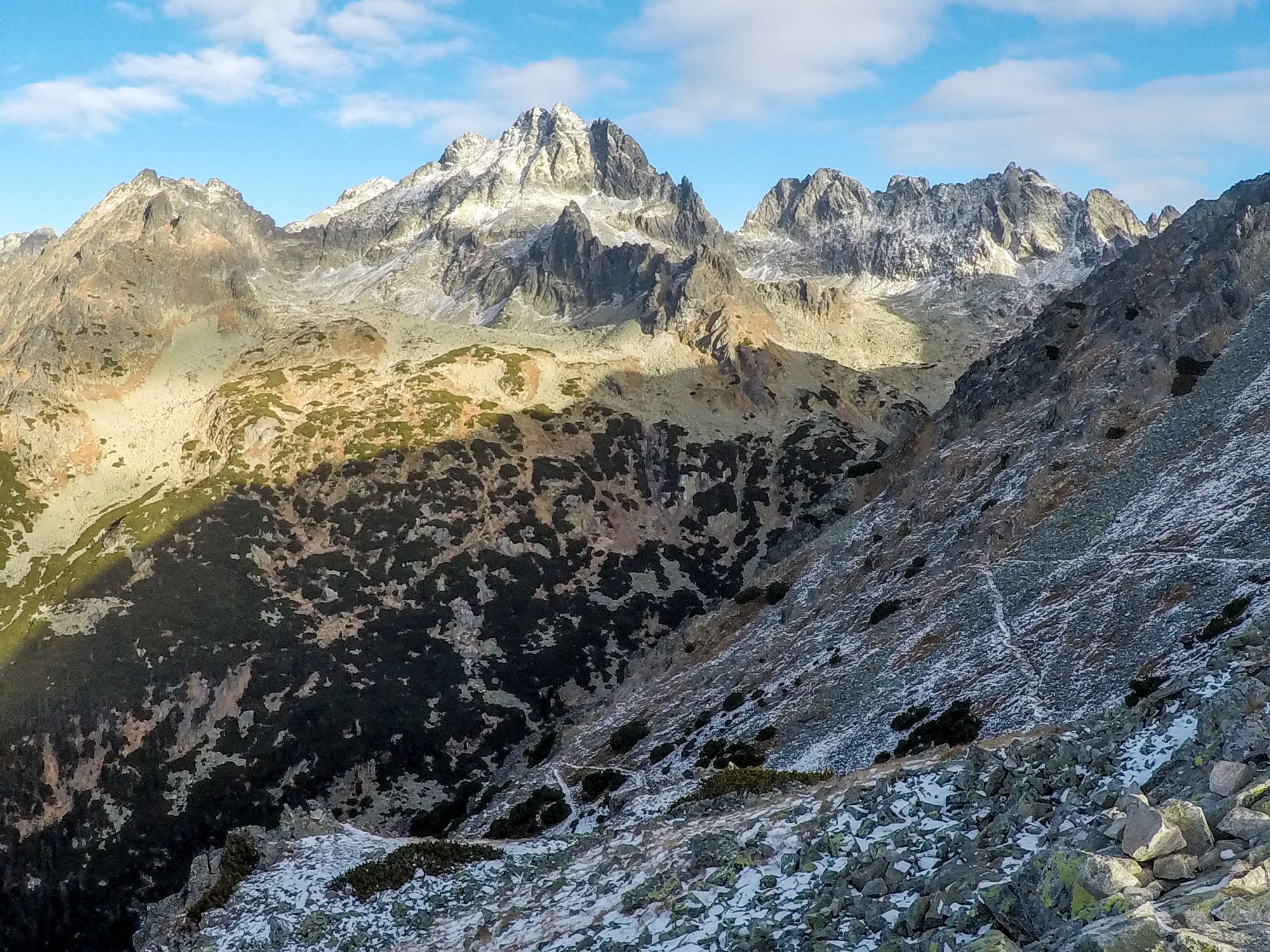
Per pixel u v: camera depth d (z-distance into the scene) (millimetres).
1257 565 53344
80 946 98438
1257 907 13211
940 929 17281
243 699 124062
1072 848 16344
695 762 70750
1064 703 50969
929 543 86062
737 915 23531
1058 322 108062
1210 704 20688
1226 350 82312
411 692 127562
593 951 25219
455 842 47406
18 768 114375
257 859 46406
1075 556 68812
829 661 76125
